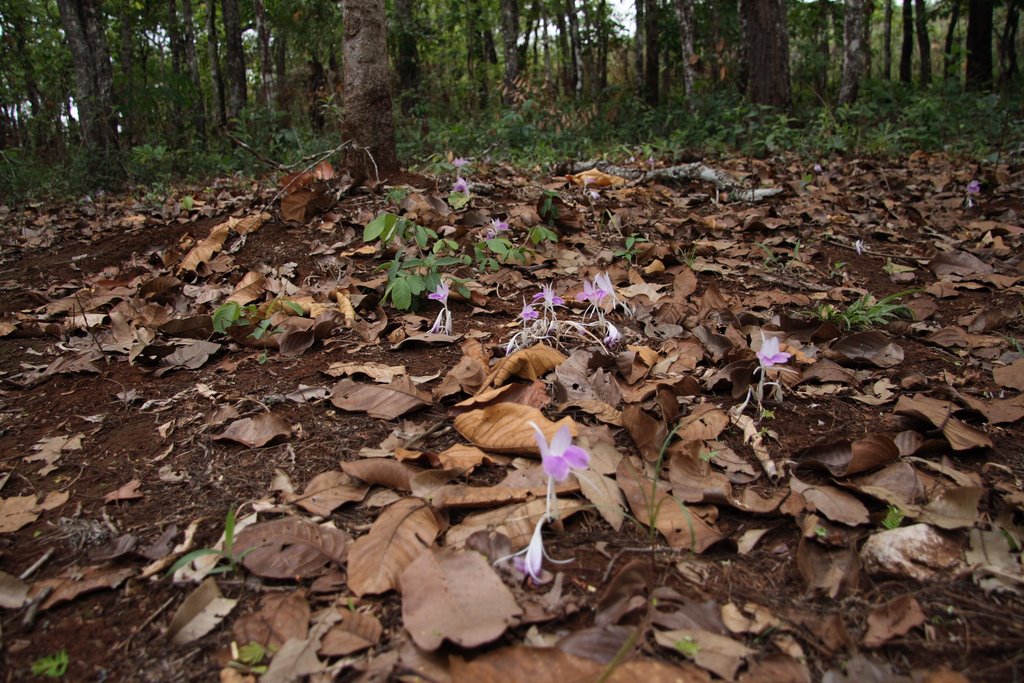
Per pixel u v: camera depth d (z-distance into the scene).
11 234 5.61
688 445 1.99
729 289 3.63
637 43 17.25
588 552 1.64
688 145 9.50
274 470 2.02
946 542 1.63
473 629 1.32
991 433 2.21
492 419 2.09
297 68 15.74
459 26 20.97
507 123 9.11
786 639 1.38
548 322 3.02
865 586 1.54
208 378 2.70
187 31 15.14
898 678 1.27
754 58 11.38
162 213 5.50
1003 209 5.07
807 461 1.96
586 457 1.51
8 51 13.53
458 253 3.87
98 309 3.61
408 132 9.43
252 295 3.50
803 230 4.65
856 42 11.12
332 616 1.44
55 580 1.59
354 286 3.46
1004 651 1.36
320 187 4.96
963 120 9.48
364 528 1.75
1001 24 21.80
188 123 12.05
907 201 5.50
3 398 2.68
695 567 1.59
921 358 2.81
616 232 4.44
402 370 2.60
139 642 1.43
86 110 9.32
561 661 1.28
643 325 3.08
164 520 1.82
